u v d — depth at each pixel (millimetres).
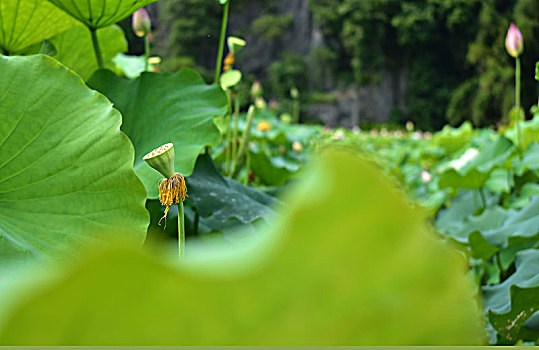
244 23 83375
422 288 272
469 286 305
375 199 248
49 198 1639
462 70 73938
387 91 75938
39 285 233
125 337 243
